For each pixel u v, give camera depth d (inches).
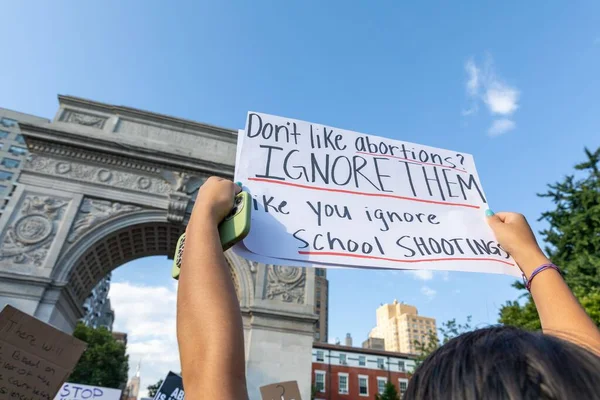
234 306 41.6
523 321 837.8
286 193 89.8
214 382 33.8
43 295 616.1
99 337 1844.2
